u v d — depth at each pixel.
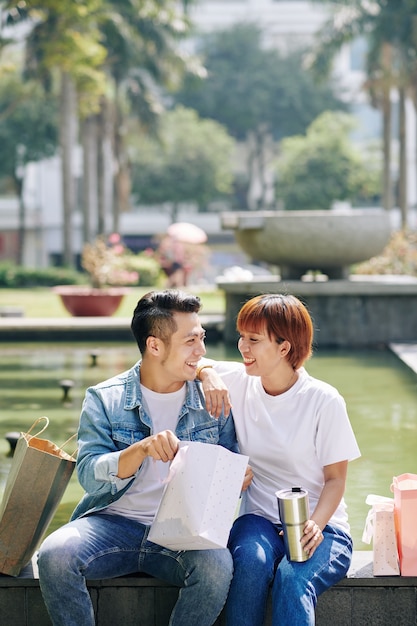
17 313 14.30
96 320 11.98
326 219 11.22
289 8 50.12
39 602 3.23
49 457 3.19
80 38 23.36
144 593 3.23
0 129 41.69
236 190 52.16
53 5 21.02
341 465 3.31
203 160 45.25
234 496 3.09
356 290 11.20
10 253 49.28
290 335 3.32
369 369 9.31
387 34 30.42
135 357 10.24
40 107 41.16
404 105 32.78
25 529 3.21
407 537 3.20
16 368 9.45
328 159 44.56
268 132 50.25
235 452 3.43
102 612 3.24
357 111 51.09
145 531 3.24
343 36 32.12
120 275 16.06
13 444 5.81
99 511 3.31
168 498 3.07
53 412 7.11
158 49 32.12
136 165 45.22
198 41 49.00
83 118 32.75
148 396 3.35
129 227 50.03
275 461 3.37
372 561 3.38
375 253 11.56
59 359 10.12
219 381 3.36
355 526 4.34
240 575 3.08
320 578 3.10
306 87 48.25
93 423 3.26
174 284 23.02
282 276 11.81
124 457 3.11
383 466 5.43
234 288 11.27
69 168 31.42
